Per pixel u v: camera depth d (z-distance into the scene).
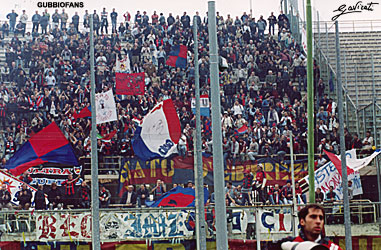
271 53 34.56
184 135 25.38
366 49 35.59
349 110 30.23
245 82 33.19
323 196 21.30
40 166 24.06
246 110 30.41
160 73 33.62
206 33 35.97
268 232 17.44
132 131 27.92
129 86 27.50
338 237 18.19
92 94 17.86
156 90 31.38
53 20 36.09
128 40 35.97
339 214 18.38
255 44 35.53
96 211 16.98
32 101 30.23
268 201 22.36
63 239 17.39
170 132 21.72
